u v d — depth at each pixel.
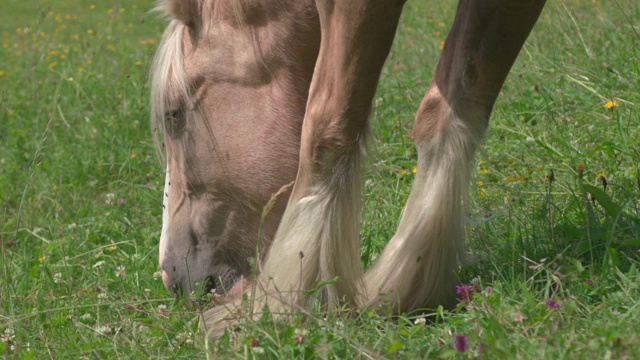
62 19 16.14
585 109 6.05
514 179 4.96
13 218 6.68
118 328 3.87
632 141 5.18
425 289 3.66
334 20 3.52
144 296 4.51
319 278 3.64
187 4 4.16
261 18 4.01
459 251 3.70
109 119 8.27
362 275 3.72
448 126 3.59
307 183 3.70
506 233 4.30
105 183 7.33
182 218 4.35
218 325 3.75
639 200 4.41
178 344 3.64
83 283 4.77
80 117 8.56
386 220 4.83
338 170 3.65
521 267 3.92
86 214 6.48
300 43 3.99
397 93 7.58
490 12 3.48
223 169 4.14
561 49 7.62
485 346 2.96
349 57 3.50
